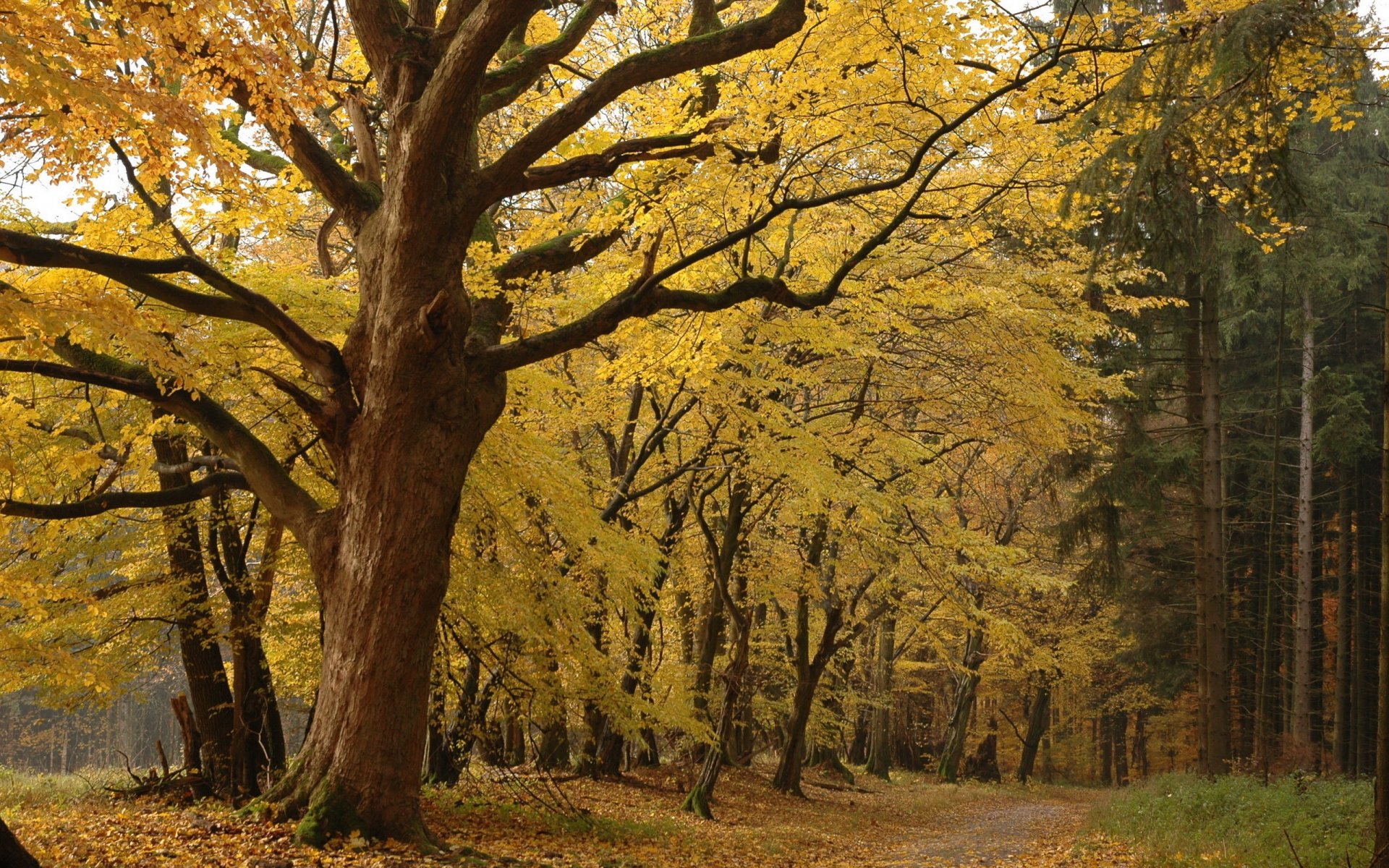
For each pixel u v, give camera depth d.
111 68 6.00
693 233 9.68
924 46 7.75
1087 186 7.43
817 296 8.37
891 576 15.91
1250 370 25.08
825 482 11.49
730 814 15.03
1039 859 10.90
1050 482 18.72
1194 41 6.65
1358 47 6.56
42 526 9.20
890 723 30.42
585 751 16.42
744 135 8.27
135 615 9.80
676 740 19.09
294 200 8.17
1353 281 19.39
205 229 8.51
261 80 6.40
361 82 9.80
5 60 4.89
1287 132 7.18
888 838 14.27
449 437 7.57
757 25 7.71
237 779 9.72
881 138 9.38
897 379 13.71
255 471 7.89
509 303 9.38
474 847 7.71
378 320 7.54
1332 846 8.98
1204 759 16.95
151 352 6.00
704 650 17.33
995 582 15.57
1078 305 13.13
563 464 10.94
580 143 9.13
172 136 6.49
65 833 6.69
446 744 12.44
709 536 14.80
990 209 10.94
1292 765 16.84
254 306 7.25
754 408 12.42
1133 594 26.27
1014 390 12.66
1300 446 21.45
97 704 9.74
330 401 7.68
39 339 6.11
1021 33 7.71
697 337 9.11
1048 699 34.25
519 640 10.79
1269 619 19.39
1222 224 14.30
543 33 10.85
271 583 9.91
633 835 10.66
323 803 7.03
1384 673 6.53
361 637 7.29
